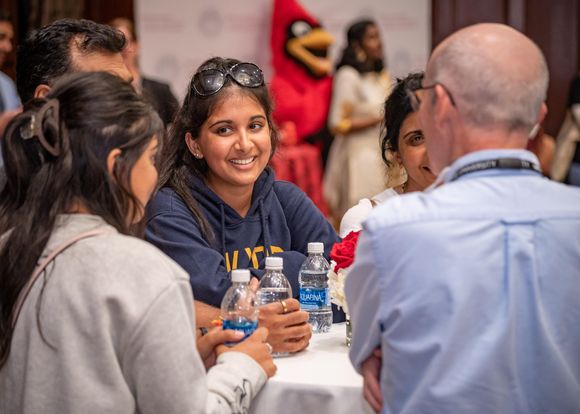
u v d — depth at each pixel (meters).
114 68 2.19
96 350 1.49
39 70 2.15
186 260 2.27
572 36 6.75
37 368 1.51
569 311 1.44
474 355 1.40
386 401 1.49
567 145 6.07
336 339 2.16
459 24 6.72
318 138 6.34
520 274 1.43
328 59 6.39
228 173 2.34
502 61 1.45
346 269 2.06
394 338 1.45
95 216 1.56
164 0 6.40
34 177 1.58
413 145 2.29
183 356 1.53
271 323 1.98
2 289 1.56
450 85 1.47
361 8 6.45
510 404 1.42
